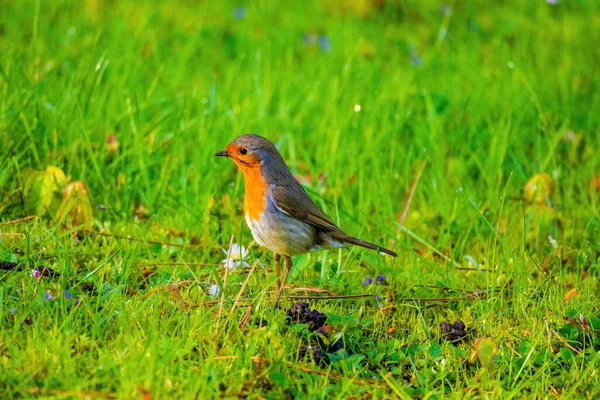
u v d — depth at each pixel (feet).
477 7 65.10
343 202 38.96
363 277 33.65
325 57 55.31
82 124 39.11
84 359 24.53
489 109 48.67
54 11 57.67
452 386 26.21
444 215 38.40
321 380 25.12
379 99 46.88
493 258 34.42
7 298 27.48
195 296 30.09
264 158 30.66
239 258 32.45
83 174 37.91
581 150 45.24
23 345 25.09
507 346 28.53
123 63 48.49
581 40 59.57
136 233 35.47
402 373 26.78
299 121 45.16
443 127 46.29
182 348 25.52
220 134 42.16
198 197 37.58
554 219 37.27
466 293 32.78
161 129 41.63
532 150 45.32
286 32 59.62
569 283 33.50
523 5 65.46
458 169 41.63
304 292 31.53
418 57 55.47
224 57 55.83
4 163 36.91
